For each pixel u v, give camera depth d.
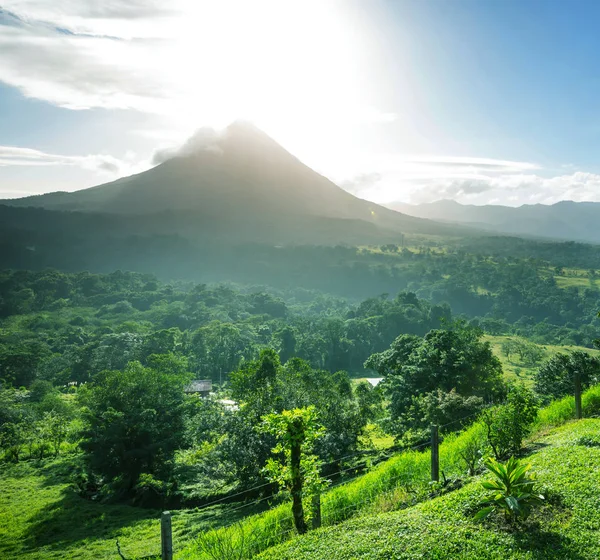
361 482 17.27
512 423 15.86
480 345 47.09
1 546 34.62
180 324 168.38
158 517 38.38
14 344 129.00
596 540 9.01
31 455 61.53
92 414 49.38
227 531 15.84
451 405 32.75
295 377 42.00
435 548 9.62
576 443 14.75
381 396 43.38
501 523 10.15
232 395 43.69
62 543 34.47
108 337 123.69
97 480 49.31
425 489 14.68
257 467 34.16
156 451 48.38
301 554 11.01
